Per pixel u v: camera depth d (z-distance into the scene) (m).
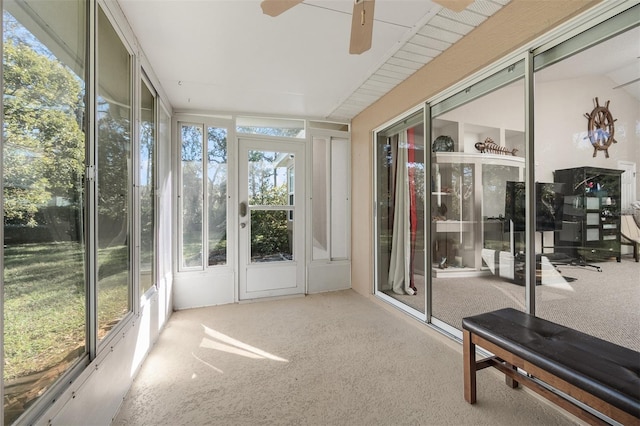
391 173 3.46
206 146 3.63
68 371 1.21
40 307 1.05
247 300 3.71
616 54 1.67
